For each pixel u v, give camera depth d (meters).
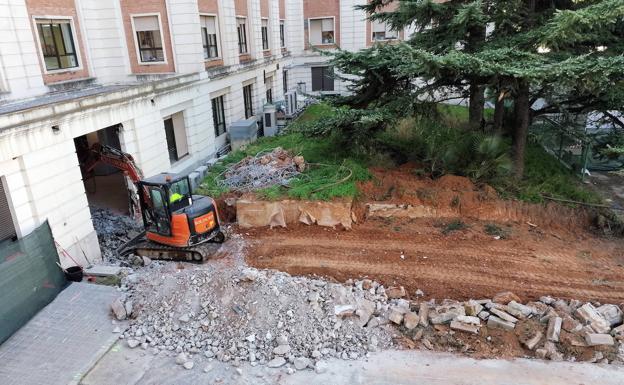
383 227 12.85
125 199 15.91
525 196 13.35
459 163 14.38
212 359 8.51
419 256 11.34
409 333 9.02
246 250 11.98
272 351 8.62
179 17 17.45
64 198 10.93
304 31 32.44
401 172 14.61
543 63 11.24
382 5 15.91
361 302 9.55
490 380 7.89
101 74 17.78
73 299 9.82
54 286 9.92
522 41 12.03
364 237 12.38
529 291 9.85
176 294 9.75
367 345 8.80
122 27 17.81
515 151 14.21
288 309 9.27
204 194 14.28
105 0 17.25
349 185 13.52
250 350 8.64
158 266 11.43
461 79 13.18
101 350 8.57
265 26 27.44
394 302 9.73
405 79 14.70
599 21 10.14
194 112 18.16
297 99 28.67
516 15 12.34
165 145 15.98
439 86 13.73
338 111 14.42
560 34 10.51
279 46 29.27
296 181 14.22
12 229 9.86
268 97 28.64
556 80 10.91
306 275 10.63
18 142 9.53
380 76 14.05
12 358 8.29
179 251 11.61
